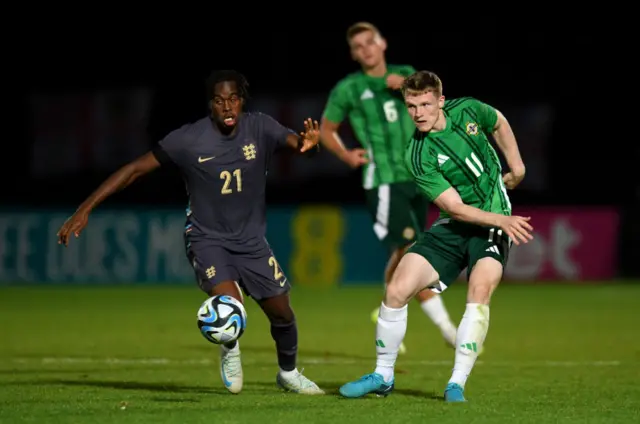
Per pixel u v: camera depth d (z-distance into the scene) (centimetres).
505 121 2447
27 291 6906
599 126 8825
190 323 4769
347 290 7025
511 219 2230
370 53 3553
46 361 3316
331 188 8338
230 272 2373
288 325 2448
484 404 2302
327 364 3228
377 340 2388
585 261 7625
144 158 2345
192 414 2138
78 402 2342
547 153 8394
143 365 3194
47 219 7388
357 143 7969
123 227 7375
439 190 2328
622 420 2105
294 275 7375
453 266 2381
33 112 8319
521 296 6544
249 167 2364
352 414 2128
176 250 7375
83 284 7375
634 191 8481
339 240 7375
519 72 8912
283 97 8225
